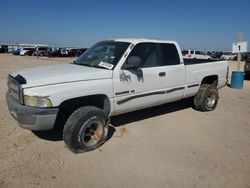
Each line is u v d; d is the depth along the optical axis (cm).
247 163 409
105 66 475
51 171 372
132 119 607
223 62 729
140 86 502
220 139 505
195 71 635
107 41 553
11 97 441
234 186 347
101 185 344
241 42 1127
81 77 421
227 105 780
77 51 5122
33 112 380
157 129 550
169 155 430
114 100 465
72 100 423
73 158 410
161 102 566
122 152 436
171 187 343
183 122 601
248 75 1463
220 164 404
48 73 428
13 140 465
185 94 623
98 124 438
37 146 446
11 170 370
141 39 522
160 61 550
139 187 342
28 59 3441
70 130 408
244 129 565
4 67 1927
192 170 385
